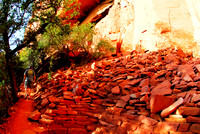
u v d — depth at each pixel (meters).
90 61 11.70
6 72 7.02
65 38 11.45
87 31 12.16
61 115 5.17
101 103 5.79
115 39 13.19
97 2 16.98
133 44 11.72
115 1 14.91
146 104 4.77
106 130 4.46
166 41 8.70
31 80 6.97
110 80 7.13
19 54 12.46
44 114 5.17
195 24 8.16
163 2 9.27
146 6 10.32
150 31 9.69
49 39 11.29
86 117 5.19
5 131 4.35
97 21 17.80
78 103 5.74
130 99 5.34
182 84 5.12
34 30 7.75
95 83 7.01
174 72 6.11
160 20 9.02
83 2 16.78
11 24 6.45
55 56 12.77
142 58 8.43
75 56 12.59
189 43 8.27
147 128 3.96
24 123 4.82
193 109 3.71
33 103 6.26
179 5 9.09
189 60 7.25
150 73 6.52
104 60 10.70
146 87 5.48
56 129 4.64
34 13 7.61
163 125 3.80
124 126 4.33
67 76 8.36
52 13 8.15
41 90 7.50
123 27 13.12
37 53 12.20
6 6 6.41
